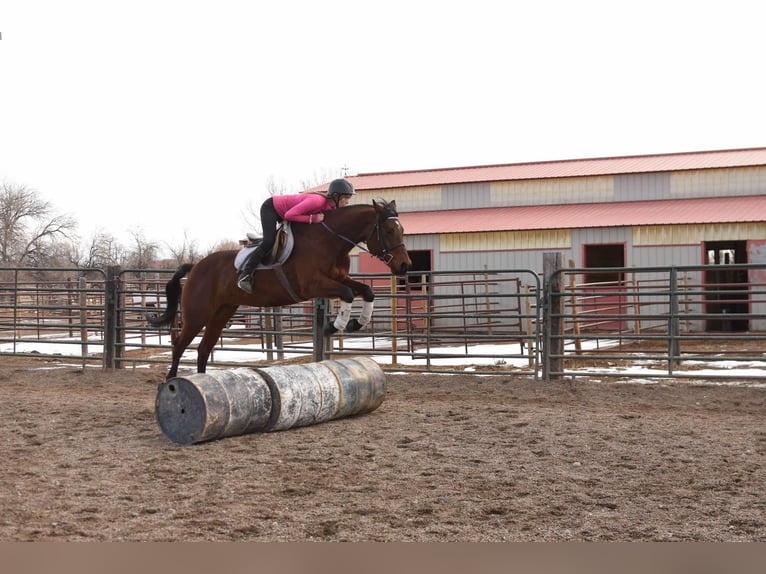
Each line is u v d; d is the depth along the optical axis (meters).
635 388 11.99
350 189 8.95
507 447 7.98
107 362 14.61
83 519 5.43
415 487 6.41
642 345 20.53
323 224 8.71
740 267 11.19
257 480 6.61
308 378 8.95
